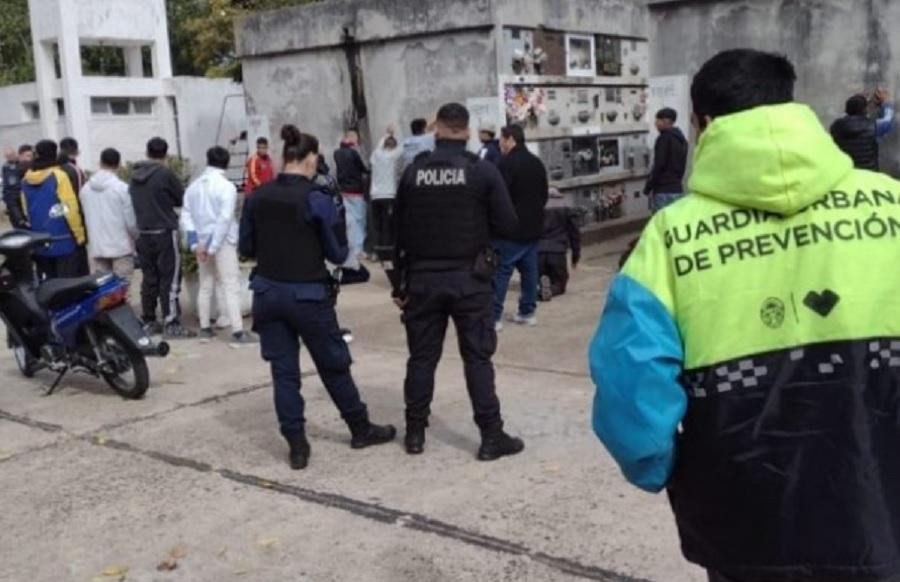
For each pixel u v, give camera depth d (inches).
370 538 161.8
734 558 74.7
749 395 72.7
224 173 318.3
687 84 529.3
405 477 188.4
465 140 193.2
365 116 532.7
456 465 193.6
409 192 191.9
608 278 411.2
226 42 1075.3
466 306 191.8
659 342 74.1
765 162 71.6
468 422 221.8
